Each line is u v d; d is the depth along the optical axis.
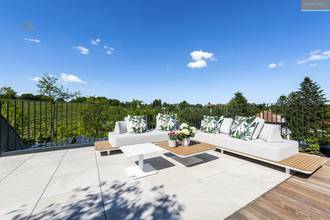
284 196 1.95
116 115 5.73
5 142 3.79
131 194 2.03
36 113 4.59
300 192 2.04
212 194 2.02
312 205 1.75
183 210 1.69
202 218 1.55
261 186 2.22
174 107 7.07
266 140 3.36
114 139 3.89
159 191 2.11
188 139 3.32
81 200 1.89
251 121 3.63
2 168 2.94
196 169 2.90
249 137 3.50
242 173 2.70
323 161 2.77
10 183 2.33
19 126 4.55
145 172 2.71
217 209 1.70
